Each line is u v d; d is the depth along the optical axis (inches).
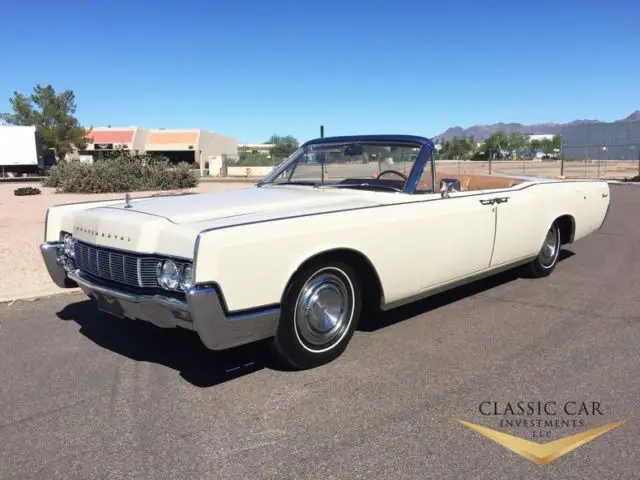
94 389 136.3
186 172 935.0
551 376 139.6
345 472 100.9
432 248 167.9
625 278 238.2
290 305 136.3
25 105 1817.2
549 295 212.4
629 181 903.1
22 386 138.6
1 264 271.6
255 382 138.3
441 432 114.0
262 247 127.0
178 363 151.3
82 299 215.2
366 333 171.6
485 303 202.4
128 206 156.1
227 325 123.6
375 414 121.5
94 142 2337.6
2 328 181.6
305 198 165.0
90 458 106.7
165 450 108.9
